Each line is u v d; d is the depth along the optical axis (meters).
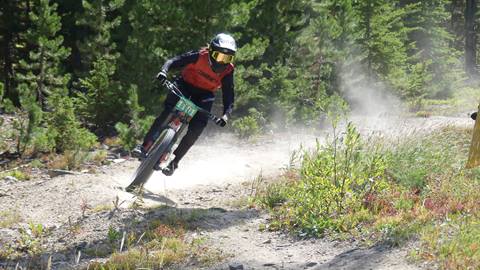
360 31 24.31
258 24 20.92
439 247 6.46
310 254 7.20
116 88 18.00
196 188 10.89
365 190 8.88
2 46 28.03
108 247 7.77
